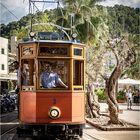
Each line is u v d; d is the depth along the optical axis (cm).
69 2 2608
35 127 1206
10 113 2708
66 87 1212
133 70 4966
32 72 1216
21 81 1245
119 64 1670
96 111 2175
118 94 4169
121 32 1903
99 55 2328
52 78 1206
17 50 1307
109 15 2708
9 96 2880
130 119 2148
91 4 2645
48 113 1204
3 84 4247
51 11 2709
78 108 1230
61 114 1209
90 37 2589
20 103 1248
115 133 1550
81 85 1241
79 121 1230
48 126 1202
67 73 1213
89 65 2253
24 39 1284
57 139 1243
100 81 3456
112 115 1705
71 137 1244
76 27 2572
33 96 1207
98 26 2622
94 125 1797
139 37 1836
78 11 2602
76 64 1235
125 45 1708
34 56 1204
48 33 1298
